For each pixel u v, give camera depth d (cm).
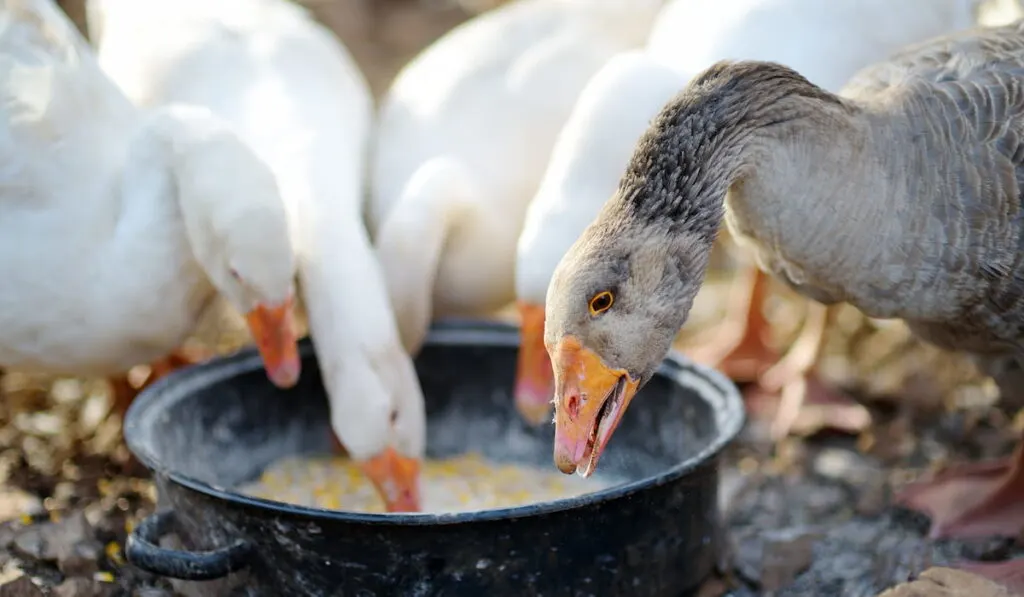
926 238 160
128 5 210
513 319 226
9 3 181
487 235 200
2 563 173
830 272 161
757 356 211
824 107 158
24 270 178
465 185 197
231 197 174
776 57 192
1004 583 167
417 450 180
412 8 285
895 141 160
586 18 212
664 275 154
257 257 174
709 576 171
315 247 183
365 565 157
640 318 154
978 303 164
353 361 179
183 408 178
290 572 158
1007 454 193
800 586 174
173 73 202
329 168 192
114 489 187
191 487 159
